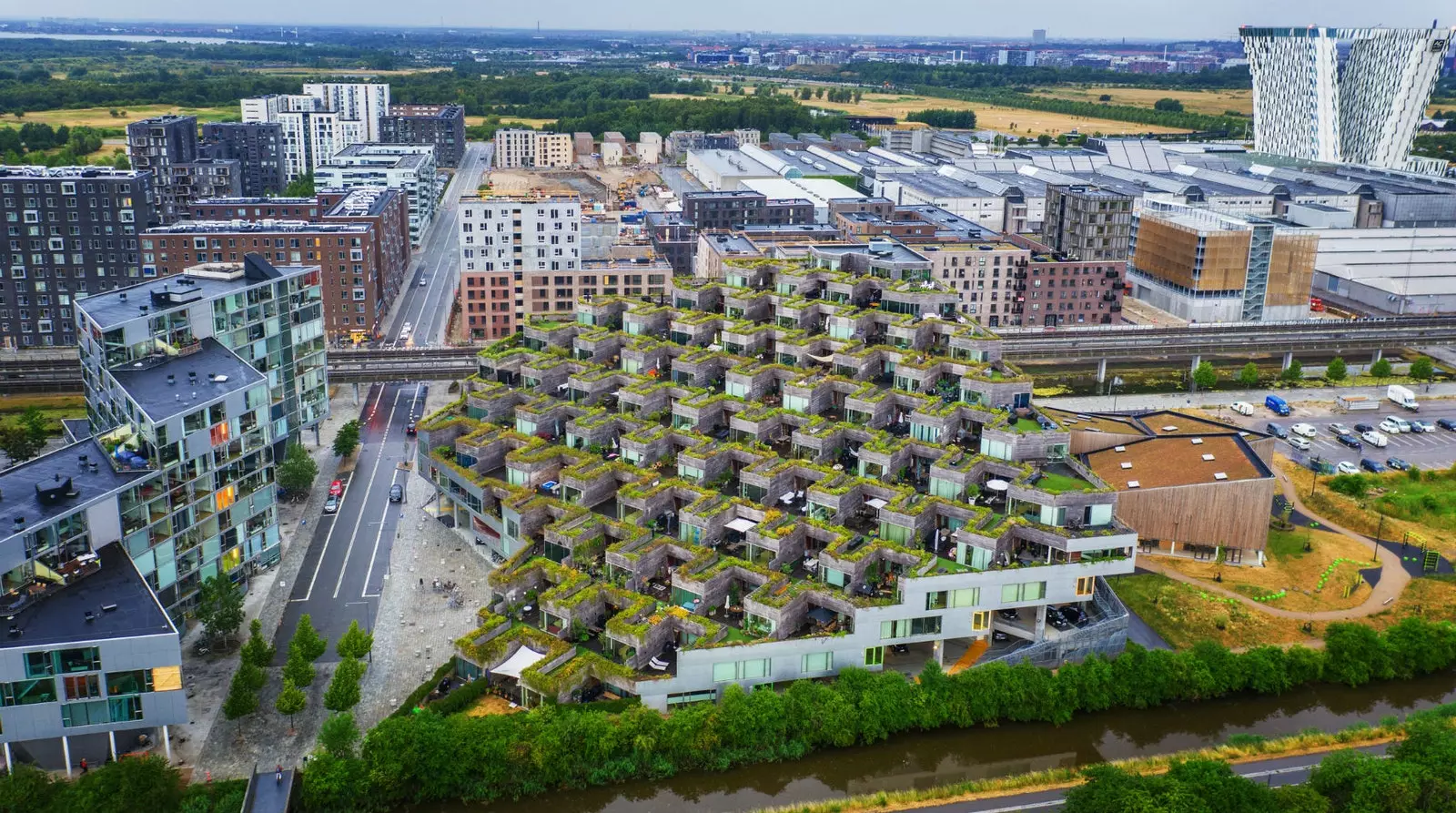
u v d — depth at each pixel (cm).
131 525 16012
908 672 16400
